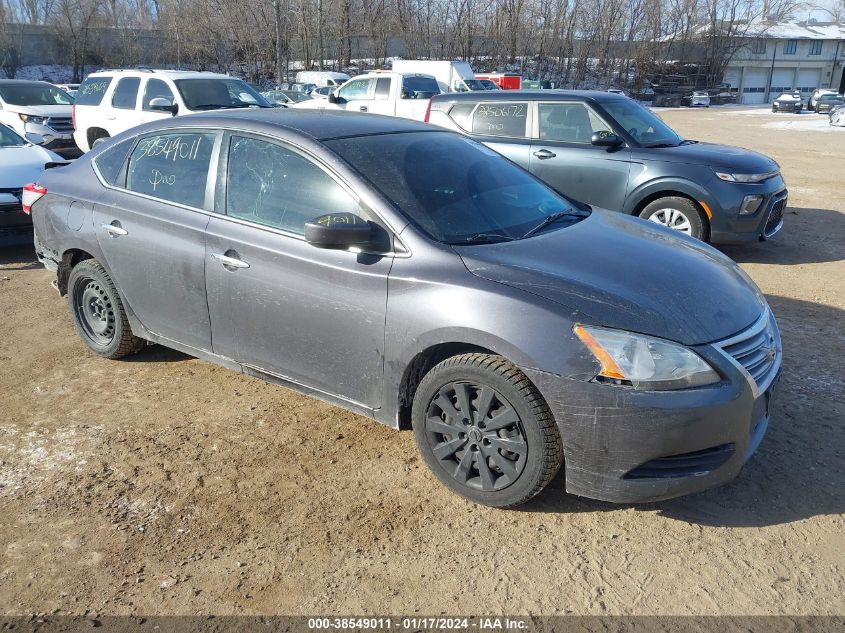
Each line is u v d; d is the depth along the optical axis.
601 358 2.82
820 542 3.01
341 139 3.77
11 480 3.48
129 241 4.32
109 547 3.00
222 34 40.56
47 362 4.89
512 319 2.96
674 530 3.10
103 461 3.65
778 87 68.62
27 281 6.97
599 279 3.12
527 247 3.37
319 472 3.54
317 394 3.72
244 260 3.76
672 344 2.84
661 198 7.54
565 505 3.27
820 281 6.85
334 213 3.49
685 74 59.09
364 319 3.37
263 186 3.80
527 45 51.25
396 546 3.01
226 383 4.55
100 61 44.38
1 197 7.30
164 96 11.74
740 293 3.31
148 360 4.91
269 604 2.70
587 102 7.93
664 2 59.72
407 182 3.59
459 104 8.73
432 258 3.23
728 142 21.42
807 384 4.45
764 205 7.28
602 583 2.79
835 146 19.98
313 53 42.09
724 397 2.85
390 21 43.94
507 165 4.29
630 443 2.83
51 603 2.70
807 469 3.52
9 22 42.97
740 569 2.86
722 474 2.95
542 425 2.95
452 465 3.29
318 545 3.02
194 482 3.46
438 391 3.23
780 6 71.44
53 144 13.34
